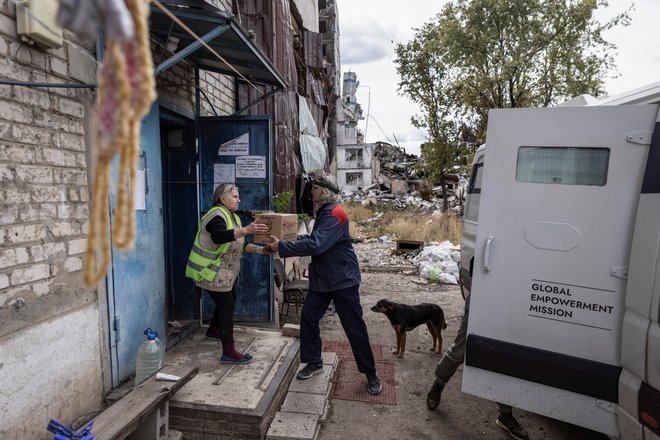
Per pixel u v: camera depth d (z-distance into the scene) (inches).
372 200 1015.0
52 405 96.4
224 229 134.0
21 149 88.7
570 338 99.6
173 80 162.7
